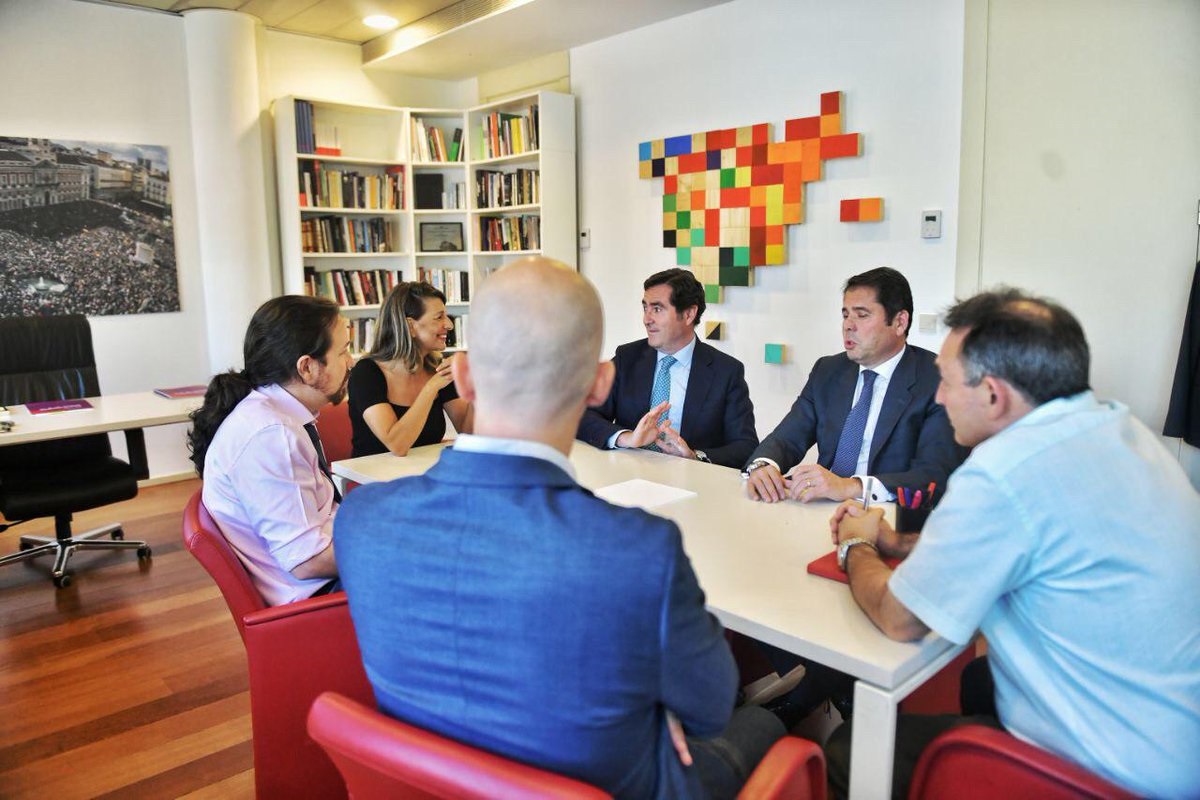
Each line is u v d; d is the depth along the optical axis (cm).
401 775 87
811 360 406
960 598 112
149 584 344
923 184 355
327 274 536
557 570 84
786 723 207
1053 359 113
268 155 528
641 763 91
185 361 512
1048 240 320
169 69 490
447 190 575
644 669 85
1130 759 105
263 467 176
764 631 129
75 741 229
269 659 161
